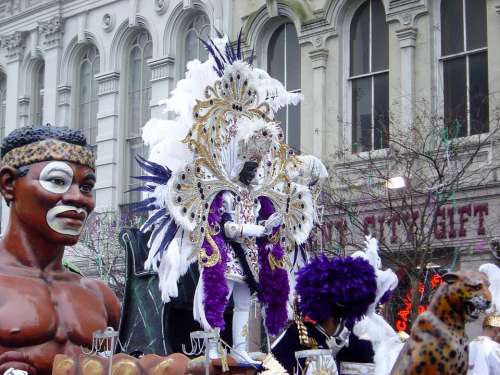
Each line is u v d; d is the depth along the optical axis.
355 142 18.91
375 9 19.03
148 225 6.21
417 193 16.36
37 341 5.16
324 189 16.88
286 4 20.03
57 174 5.31
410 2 18.20
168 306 6.62
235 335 6.54
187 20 22.27
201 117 6.48
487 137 16.38
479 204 16.61
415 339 4.16
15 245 5.40
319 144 19.33
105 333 5.10
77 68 24.80
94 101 24.39
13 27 26.30
